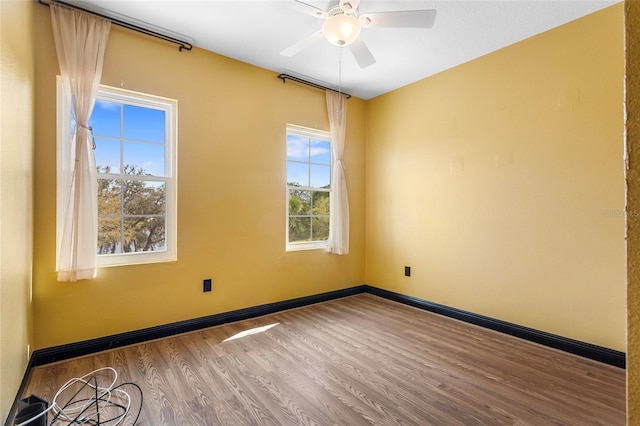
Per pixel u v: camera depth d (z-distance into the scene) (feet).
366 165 13.93
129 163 8.70
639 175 1.47
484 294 9.94
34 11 7.16
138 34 8.59
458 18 7.97
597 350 7.69
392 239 12.86
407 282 12.28
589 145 7.86
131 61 8.48
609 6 7.50
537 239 8.77
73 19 7.50
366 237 13.94
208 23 8.32
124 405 5.90
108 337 8.16
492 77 9.71
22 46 6.04
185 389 6.43
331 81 11.98
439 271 11.21
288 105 11.55
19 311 5.88
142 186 8.90
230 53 9.90
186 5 7.58
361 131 13.82
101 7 7.64
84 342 7.85
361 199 13.85
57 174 7.55
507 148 9.37
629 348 1.51
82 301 7.85
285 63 10.52
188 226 9.41
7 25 5.07
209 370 7.20
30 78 6.73
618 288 7.45
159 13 7.88
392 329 9.75
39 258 7.32
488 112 9.81
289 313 11.20
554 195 8.44
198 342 8.68
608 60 7.55
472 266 10.25
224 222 10.08
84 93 7.58
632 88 1.50
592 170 7.82
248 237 10.59
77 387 6.48
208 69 9.73
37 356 7.25
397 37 8.86
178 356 7.85
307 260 12.16
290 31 8.70
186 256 9.37
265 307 11.00
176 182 9.22
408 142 12.24
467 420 5.57
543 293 8.64
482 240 9.98
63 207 7.61
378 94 13.30
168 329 9.02
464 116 10.44
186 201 9.36
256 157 10.75
